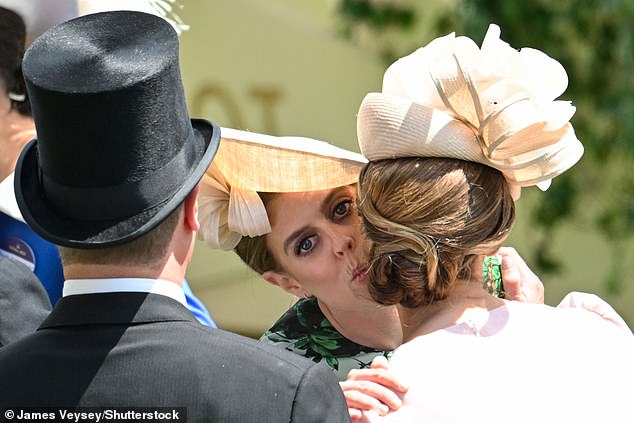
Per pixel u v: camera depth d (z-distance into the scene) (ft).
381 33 64.54
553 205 60.34
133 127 16.57
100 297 17.06
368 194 19.56
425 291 19.44
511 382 18.72
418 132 19.27
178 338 16.83
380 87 65.31
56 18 27.12
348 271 22.76
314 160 22.26
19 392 16.79
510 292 23.07
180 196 16.88
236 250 23.90
